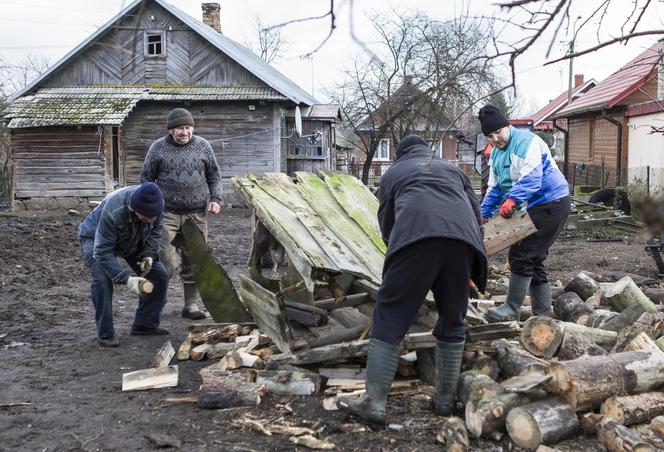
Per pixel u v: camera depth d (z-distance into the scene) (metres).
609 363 3.92
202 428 4.13
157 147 7.02
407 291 3.95
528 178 5.52
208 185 7.34
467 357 4.59
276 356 4.77
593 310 6.05
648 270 9.97
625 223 15.88
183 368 5.43
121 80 24.66
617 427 3.62
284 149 25.67
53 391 4.93
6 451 3.87
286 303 5.46
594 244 13.92
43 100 23.36
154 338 6.48
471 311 4.99
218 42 23.73
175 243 7.16
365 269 4.83
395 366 4.01
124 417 4.35
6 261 11.29
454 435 3.69
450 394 4.15
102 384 5.07
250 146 23.97
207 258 6.21
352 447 3.80
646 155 21.61
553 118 30.45
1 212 22.34
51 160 22.70
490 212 6.16
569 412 3.75
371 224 5.71
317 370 4.82
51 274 10.54
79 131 22.53
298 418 4.19
